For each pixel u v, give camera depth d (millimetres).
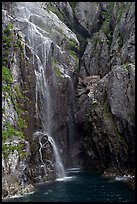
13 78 45625
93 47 65938
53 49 56938
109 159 49469
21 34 51844
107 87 51281
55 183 42375
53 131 53031
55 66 55906
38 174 43781
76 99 58312
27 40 52219
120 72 49406
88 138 53750
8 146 38656
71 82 57500
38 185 41312
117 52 60562
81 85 60062
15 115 43375
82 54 69062
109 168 49344
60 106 54625
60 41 61000
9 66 45969
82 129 56781
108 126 48750
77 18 71750
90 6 72750
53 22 63844
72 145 56594
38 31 57312
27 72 47750
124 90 48344
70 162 55812
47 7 67875
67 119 56281
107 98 50812
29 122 46094
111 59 61344
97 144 50562
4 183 36281
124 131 47156
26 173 40156
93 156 52781
